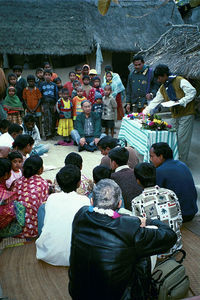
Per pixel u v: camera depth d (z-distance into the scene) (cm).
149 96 657
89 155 639
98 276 161
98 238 163
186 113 477
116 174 324
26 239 326
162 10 1184
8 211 307
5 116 579
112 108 736
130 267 164
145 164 260
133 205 259
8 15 1059
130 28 1128
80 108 722
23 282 259
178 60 556
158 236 171
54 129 782
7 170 326
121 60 1284
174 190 328
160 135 472
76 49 1031
